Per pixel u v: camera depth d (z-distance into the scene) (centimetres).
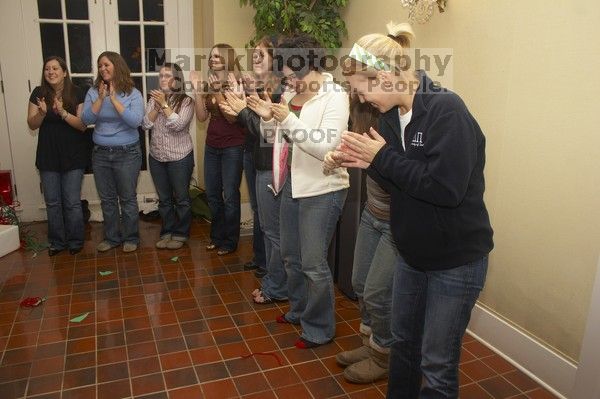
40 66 383
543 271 196
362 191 254
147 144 424
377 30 292
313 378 203
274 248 257
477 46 216
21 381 198
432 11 239
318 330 226
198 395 191
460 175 120
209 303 269
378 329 186
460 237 129
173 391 193
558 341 194
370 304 180
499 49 205
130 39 399
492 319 223
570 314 187
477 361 216
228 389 195
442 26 235
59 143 321
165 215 356
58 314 254
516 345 211
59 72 311
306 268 214
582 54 172
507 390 197
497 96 209
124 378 201
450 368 138
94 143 331
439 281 135
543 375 199
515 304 212
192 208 416
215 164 329
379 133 148
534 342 202
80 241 342
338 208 208
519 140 200
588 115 172
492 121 212
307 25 312
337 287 288
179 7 405
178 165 341
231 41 377
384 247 173
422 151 129
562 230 186
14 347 222
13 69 378
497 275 220
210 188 335
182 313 257
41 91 315
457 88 229
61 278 299
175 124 324
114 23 392
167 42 409
